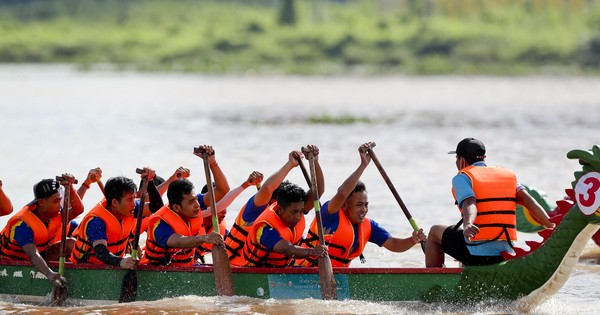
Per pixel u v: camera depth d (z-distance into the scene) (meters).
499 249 29.84
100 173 35.22
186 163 70.88
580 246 28.16
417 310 29.92
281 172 31.97
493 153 77.69
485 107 136.75
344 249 31.70
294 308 30.12
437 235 31.08
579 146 83.06
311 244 31.92
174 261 32.50
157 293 31.94
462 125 106.25
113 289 32.16
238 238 32.69
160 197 34.31
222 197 34.81
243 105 141.62
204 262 35.41
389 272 30.28
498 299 29.48
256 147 82.69
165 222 31.91
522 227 41.41
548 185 59.22
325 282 30.31
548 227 29.72
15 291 33.31
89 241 32.59
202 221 33.12
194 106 138.12
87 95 161.50
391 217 48.22
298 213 31.05
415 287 30.20
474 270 29.67
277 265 32.00
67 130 98.19
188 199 31.73
